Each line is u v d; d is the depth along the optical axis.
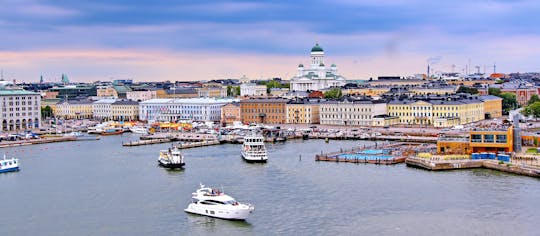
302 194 175.88
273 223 147.50
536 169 195.75
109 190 188.00
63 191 188.00
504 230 139.75
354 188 183.12
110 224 150.00
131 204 168.88
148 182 199.88
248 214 149.50
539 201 162.88
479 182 188.12
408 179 195.75
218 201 154.12
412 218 150.00
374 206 161.38
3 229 147.62
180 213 158.12
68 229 146.75
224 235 139.50
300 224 146.38
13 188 194.25
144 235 140.88
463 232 138.88
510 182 187.00
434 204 162.38
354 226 144.25
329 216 152.50
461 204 161.75
